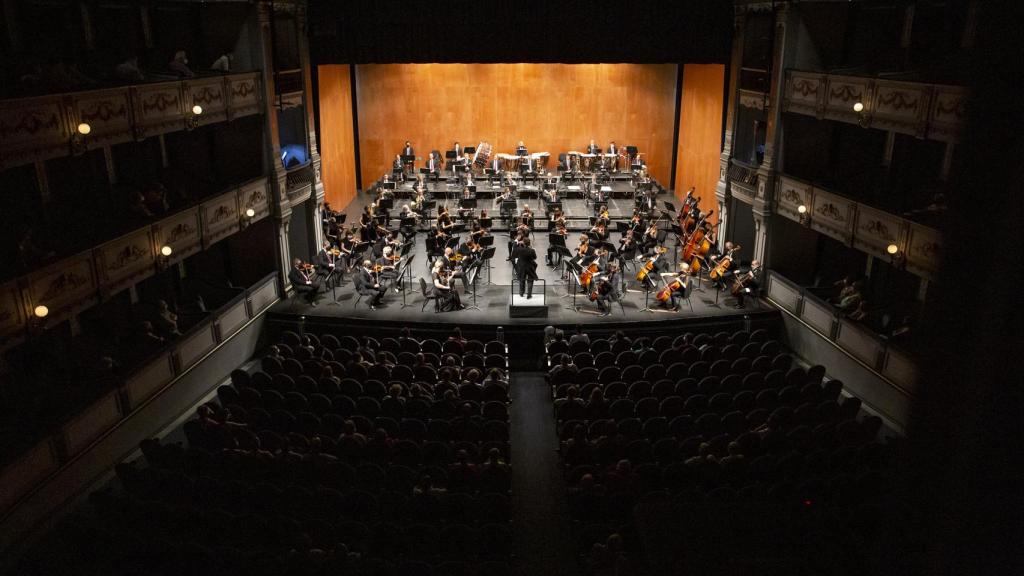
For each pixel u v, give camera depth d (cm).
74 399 1375
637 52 2370
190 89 1705
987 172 130
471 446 1306
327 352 1678
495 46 2362
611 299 2011
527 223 2480
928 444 142
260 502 1120
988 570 133
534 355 1972
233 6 1955
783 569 284
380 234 2311
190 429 1315
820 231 1925
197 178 1984
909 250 1602
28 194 1549
